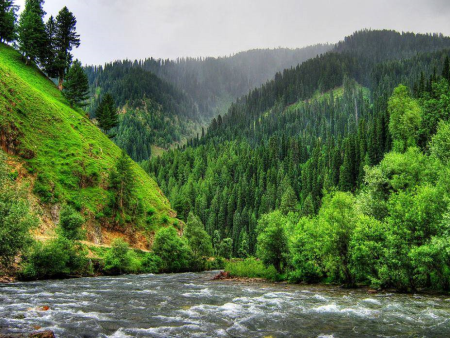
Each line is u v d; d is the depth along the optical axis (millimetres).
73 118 106000
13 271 41781
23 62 126375
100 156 97062
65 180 77438
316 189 150500
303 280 49531
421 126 83938
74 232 52781
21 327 16797
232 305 26438
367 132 166750
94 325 17922
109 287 38281
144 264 70188
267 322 20016
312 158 186000
